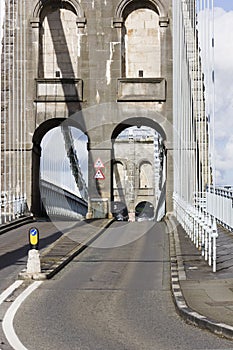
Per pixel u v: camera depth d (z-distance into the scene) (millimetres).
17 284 15141
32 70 40812
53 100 40531
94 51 40688
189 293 13141
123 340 9789
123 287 14812
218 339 9797
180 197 33406
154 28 41375
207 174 35469
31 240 16156
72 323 11023
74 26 41406
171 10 40844
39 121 40594
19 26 40844
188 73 34688
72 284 15195
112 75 40594
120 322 11078
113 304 12734
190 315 10953
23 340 9820
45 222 36000
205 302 12125
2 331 10406
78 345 9516
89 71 40625
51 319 11336
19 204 37188
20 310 12125
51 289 14484
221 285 14117
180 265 17484
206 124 36500
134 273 17094
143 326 10742
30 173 40375
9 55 40781
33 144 40688
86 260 19922
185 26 37156
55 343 9633
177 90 38062
